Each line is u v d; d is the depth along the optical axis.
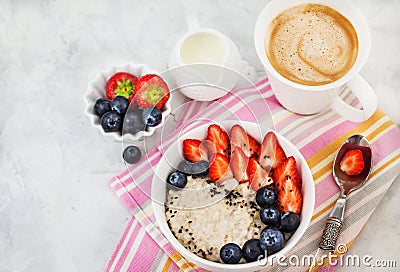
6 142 0.68
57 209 0.65
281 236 0.55
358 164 0.61
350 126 0.64
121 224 0.65
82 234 0.64
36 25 0.72
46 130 0.68
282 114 0.65
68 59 0.71
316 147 0.63
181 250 0.54
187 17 0.67
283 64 0.60
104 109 0.64
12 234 0.65
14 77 0.70
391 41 0.69
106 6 0.72
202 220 0.57
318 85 0.58
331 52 0.60
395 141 0.63
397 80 0.68
